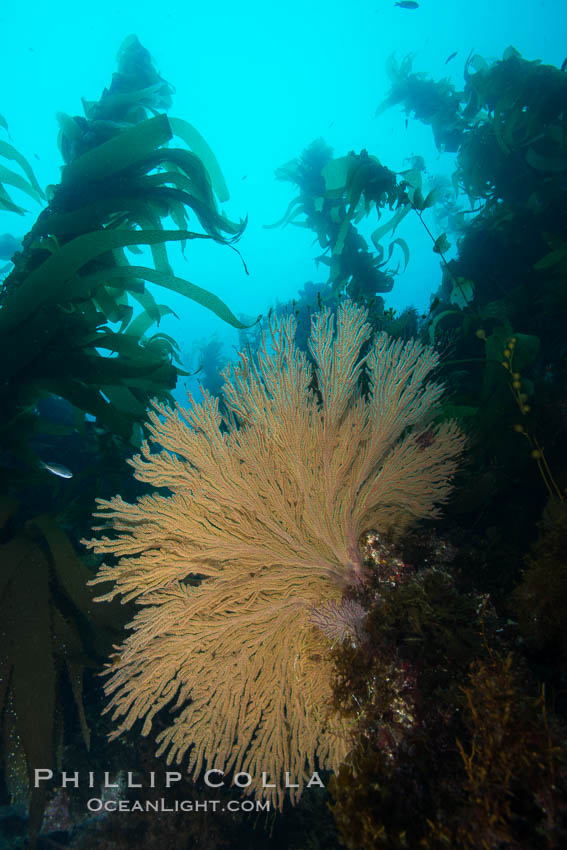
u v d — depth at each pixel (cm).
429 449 249
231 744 211
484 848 120
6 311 313
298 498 233
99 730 300
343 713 186
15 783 247
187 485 219
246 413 228
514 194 621
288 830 275
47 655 247
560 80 542
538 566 178
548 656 177
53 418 625
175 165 460
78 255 319
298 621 226
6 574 260
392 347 237
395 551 238
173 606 207
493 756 130
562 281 418
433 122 805
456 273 609
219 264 7562
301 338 872
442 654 172
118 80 558
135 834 271
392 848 132
